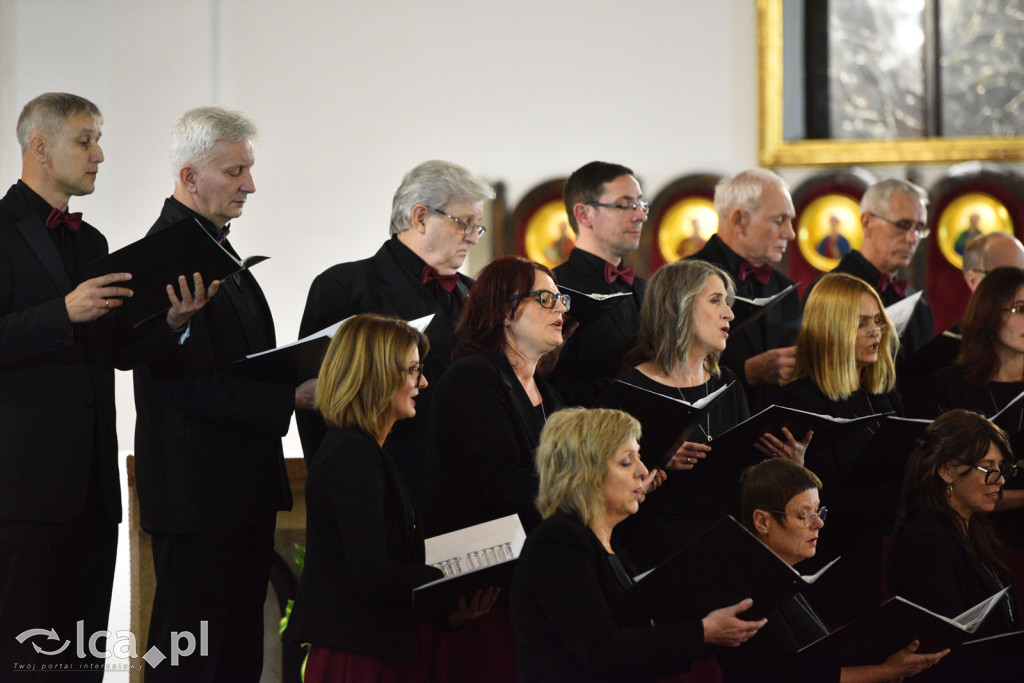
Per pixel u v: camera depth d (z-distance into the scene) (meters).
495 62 27.30
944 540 12.14
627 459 10.12
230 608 13.47
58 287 12.73
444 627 11.43
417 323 12.49
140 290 12.03
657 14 27.20
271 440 13.67
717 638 9.49
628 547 13.43
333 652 10.92
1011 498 15.09
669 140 27.14
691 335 13.68
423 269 14.84
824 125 26.84
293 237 27.11
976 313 16.55
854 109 26.77
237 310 13.94
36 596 12.34
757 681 10.73
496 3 27.30
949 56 26.58
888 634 10.24
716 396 12.27
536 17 27.30
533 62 27.30
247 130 13.98
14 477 12.27
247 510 13.37
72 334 11.85
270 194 27.14
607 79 27.25
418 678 11.59
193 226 11.62
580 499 10.00
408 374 11.36
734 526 9.15
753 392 16.80
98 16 26.02
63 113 12.89
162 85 26.45
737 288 18.16
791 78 26.84
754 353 17.78
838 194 26.70
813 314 15.21
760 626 9.62
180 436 13.22
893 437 13.38
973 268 20.34
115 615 20.77
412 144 27.27
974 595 12.11
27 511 12.25
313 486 11.11
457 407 12.44
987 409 16.36
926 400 16.80
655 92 27.17
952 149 26.39
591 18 27.30
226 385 13.07
